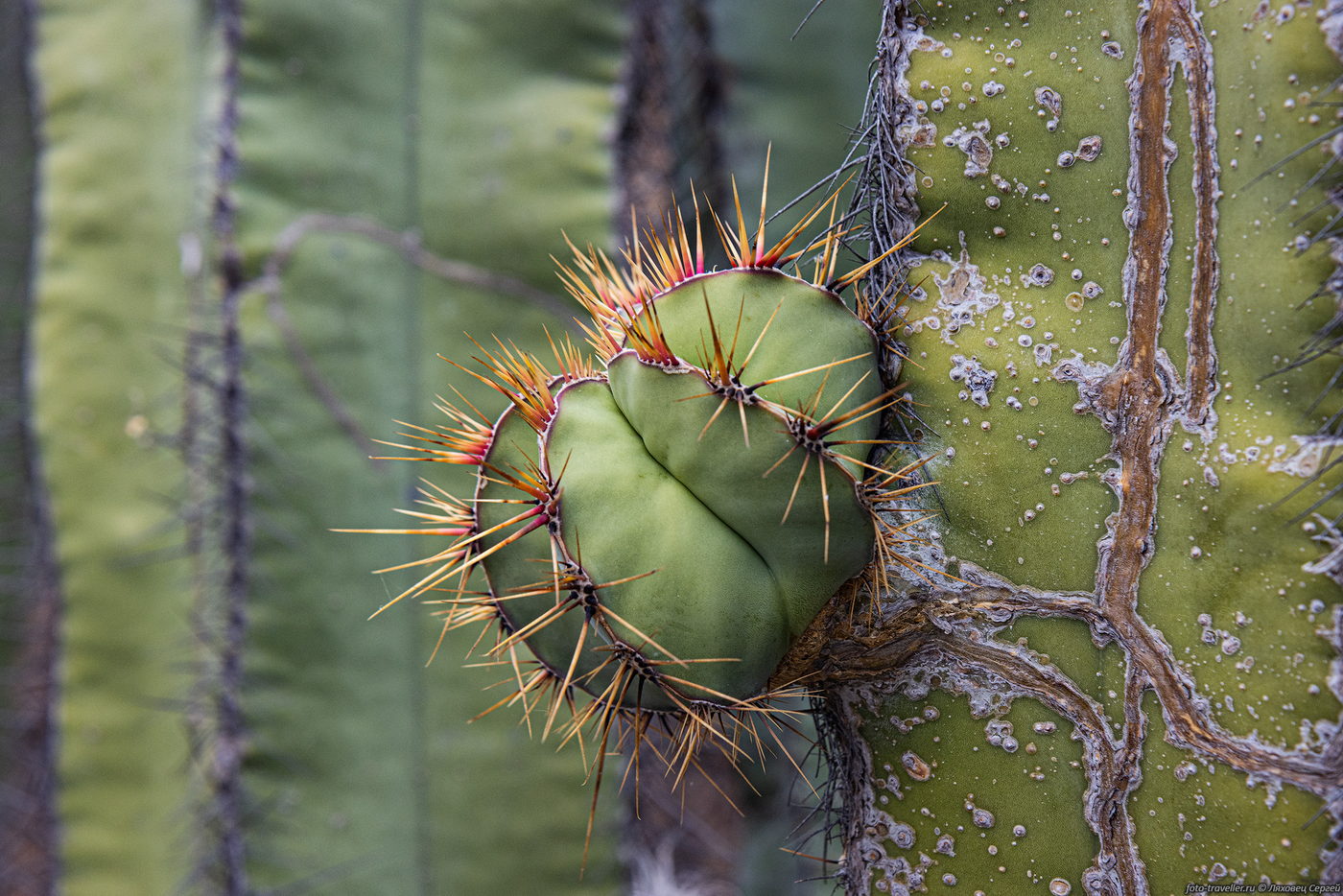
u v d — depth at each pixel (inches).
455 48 60.7
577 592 42.7
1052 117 43.6
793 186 61.3
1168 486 43.2
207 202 57.1
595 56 62.6
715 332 42.2
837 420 42.8
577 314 61.3
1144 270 43.3
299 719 56.2
